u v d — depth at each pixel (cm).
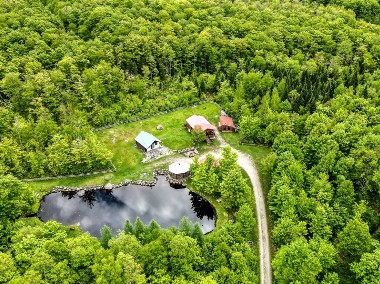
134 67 14238
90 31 15612
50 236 8269
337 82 13475
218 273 7700
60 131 11762
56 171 11281
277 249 8925
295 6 19088
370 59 14925
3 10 15500
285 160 10225
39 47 13775
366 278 7688
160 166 11756
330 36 16225
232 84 14175
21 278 6856
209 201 10719
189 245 7981
